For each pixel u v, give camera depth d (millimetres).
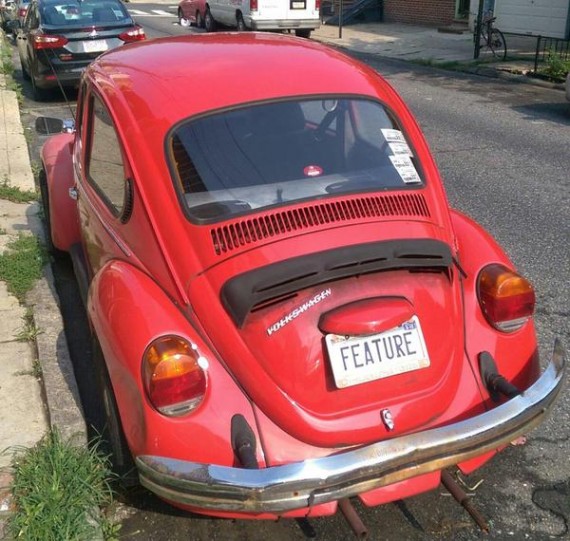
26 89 14117
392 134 3537
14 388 4117
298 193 3141
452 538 3162
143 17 30750
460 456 2795
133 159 3330
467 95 13633
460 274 3262
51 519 3061
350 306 2816
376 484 2682
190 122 3291
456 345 3068
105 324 3049
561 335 4785
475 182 8188
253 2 21125
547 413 2980
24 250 5840
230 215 3023
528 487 3449
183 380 2727
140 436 2805
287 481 2564
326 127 3432
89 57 12297
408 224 3127
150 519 3268
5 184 7676
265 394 2795
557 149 9602
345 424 2812
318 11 21875
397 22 25859
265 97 3428
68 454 3375
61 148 5664
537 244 6344
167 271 3047
